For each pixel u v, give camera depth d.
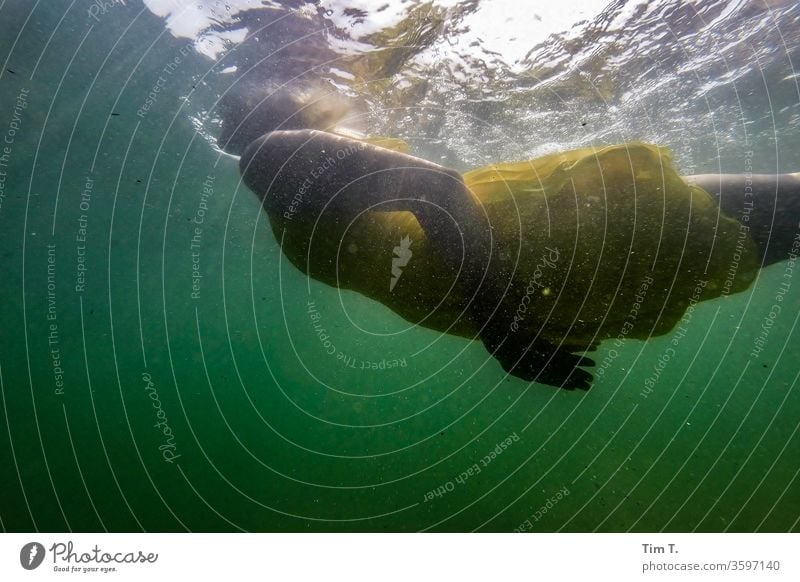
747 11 3.68
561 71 4.07
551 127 4.77
